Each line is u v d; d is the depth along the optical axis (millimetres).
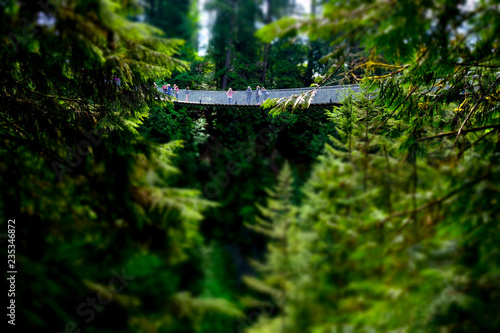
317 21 1459
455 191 1636
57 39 1580
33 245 1602
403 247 1675
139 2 1446
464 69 2588
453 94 2855
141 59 1977
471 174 1701
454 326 1353
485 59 2219
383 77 2779
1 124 2674
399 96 2848
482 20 1510
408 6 1416
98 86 2688
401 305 1559
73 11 1339
